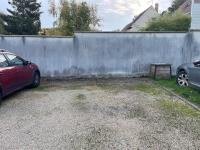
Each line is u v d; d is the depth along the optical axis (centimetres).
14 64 824
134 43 1184
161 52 1194
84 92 882
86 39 1169
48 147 441
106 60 1188
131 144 450
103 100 763
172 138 475
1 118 604
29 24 4281
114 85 1012
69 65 1182
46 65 1176
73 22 2897
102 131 512
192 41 1193
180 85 957
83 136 487
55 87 993
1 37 1141
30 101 765
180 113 627
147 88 939
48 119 591
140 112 638
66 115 620
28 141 467
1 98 722
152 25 2205
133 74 1204
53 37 1159
